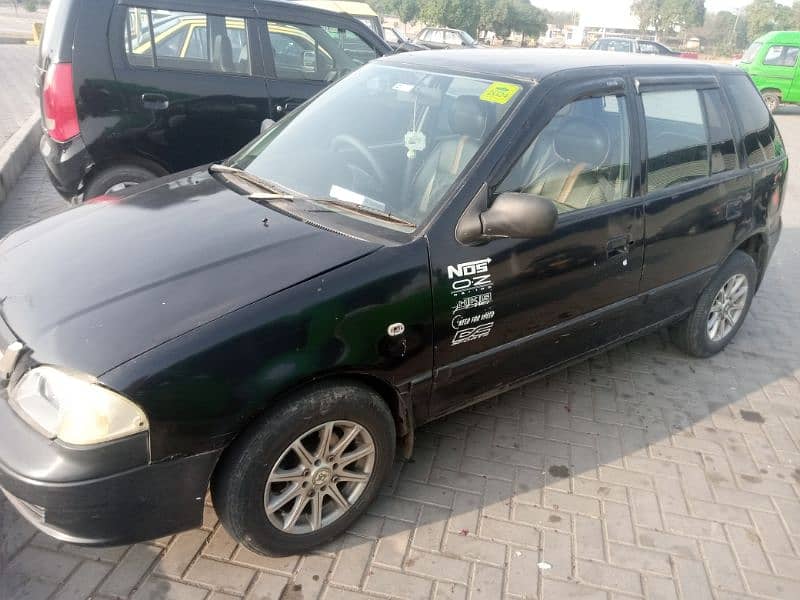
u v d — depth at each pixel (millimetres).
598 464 3180
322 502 2492
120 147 4809
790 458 3350
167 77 4898
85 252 2465
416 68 3279
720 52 75000
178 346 2000
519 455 3195
